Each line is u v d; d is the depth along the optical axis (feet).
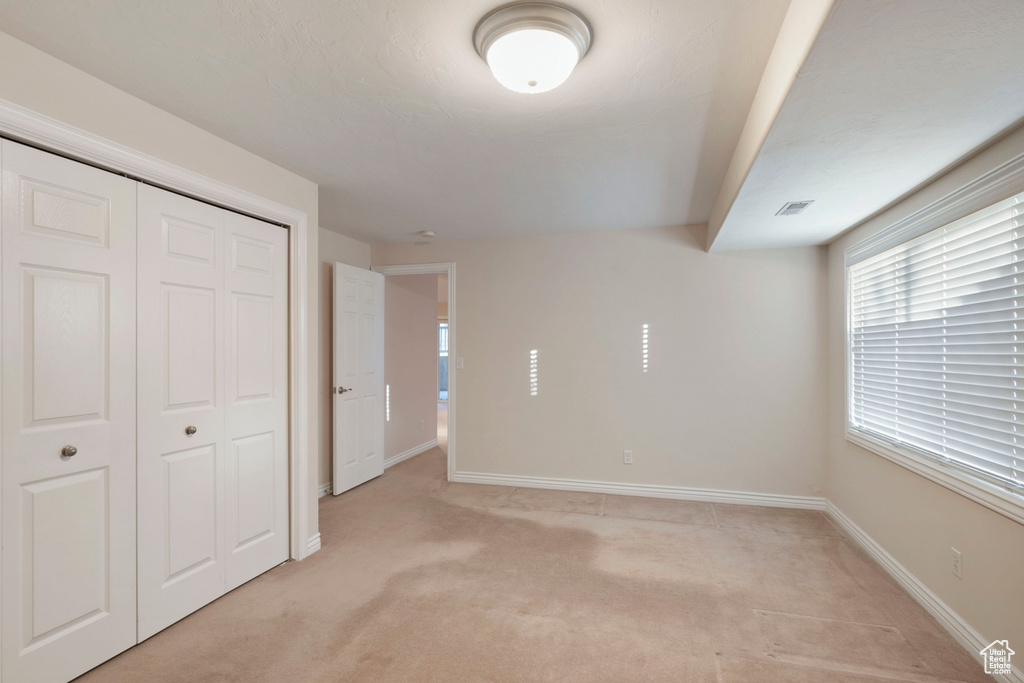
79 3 4.81
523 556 9.77
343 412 14.08
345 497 13.67
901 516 8.60
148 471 6.97
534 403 14.65
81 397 6.18
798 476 12.69
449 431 15.39
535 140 7.97
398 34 5.28
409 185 10.20
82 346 6.20
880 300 9.67
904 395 8.70
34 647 5.70
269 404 9.09
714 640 6.93
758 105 6.26
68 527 6.04
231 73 6.09
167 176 7.06
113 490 6.52
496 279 15.05
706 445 13.29
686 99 6.61
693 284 13.43
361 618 7.50
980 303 6.68
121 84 6.35
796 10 4.48
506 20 4.87
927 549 7.75
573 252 14.38
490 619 7.48
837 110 5.17
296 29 5.22
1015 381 6.04
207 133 7.71
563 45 5.02
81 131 6.02
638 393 13.82
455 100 6.70
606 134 7.73
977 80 4.55
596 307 14.17
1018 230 5.92
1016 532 5.82
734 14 4.87
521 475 14.73
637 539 10.61
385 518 11.96
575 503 13.08
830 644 6.82
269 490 9.09
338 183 10.08
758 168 6.91
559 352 14.46
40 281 5.79
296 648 6.75
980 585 6.46
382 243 16.05
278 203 9.08
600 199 11.13
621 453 13.93
